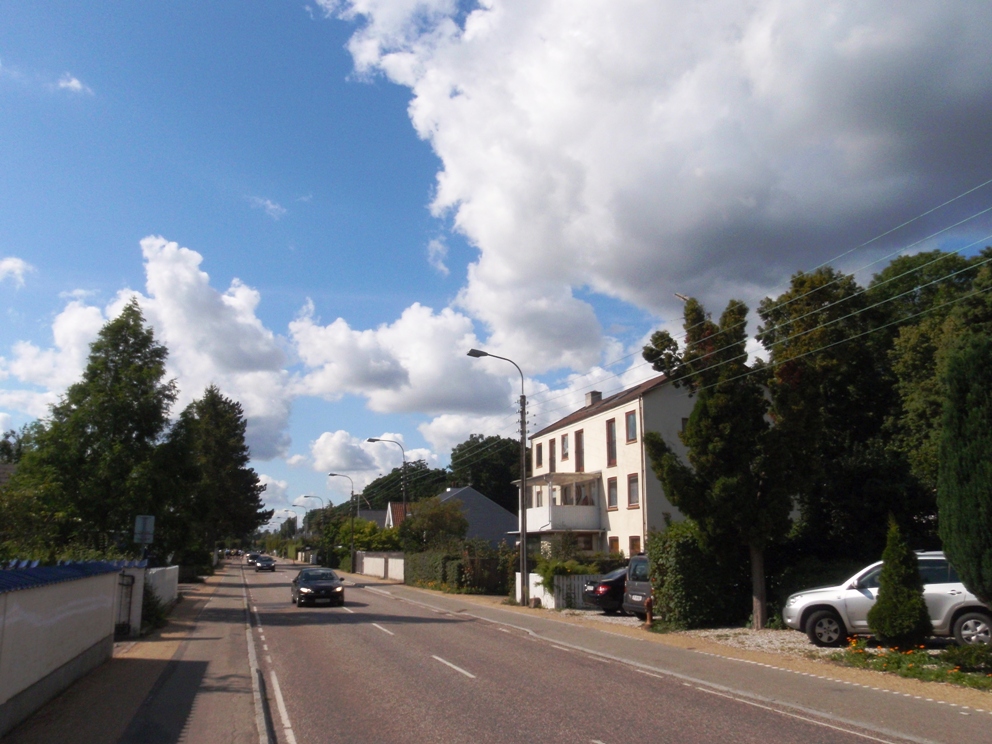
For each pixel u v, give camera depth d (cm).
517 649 1678
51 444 2578
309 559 10319
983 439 1151
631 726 916
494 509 7075
